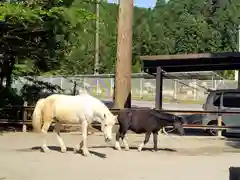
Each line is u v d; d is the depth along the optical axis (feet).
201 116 64.95
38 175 32.55
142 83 161.17
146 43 207.00
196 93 146.92
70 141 51.34
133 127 44.65
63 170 34.50
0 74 65.98
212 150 47.55
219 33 222.07
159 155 43.09
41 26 58.70
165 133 60.49
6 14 52.19
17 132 59.31
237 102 61.31
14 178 31.48
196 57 56.59
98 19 66.49
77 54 70.28
